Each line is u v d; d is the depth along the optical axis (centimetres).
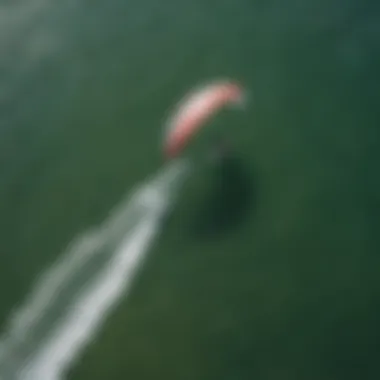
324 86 4312
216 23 4588
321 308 3522
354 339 3416
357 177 3938
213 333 3481
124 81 4356
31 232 3862
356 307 3516
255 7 4638
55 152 4088
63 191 3969
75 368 3475
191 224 3841
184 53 4472
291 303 3547
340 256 3681
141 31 4556
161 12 4625
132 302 3622
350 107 4212
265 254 3716
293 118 4172
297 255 3694
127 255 3750
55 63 4416
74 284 3703
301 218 3809
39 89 4312
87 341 3531
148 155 4081
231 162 4028
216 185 3959
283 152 4053
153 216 3866
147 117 4222
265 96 4272
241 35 4541
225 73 4391
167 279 3688
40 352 3528
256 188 3931
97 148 4109
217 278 3666
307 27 4556
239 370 3359
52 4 4634
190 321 3547
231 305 3569
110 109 4244
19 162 4041
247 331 3472
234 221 3809
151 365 3434
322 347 3397
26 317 3644
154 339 3494
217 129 4138
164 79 4366
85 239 3834
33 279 3744
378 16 4578
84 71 4388
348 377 3309
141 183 4003
